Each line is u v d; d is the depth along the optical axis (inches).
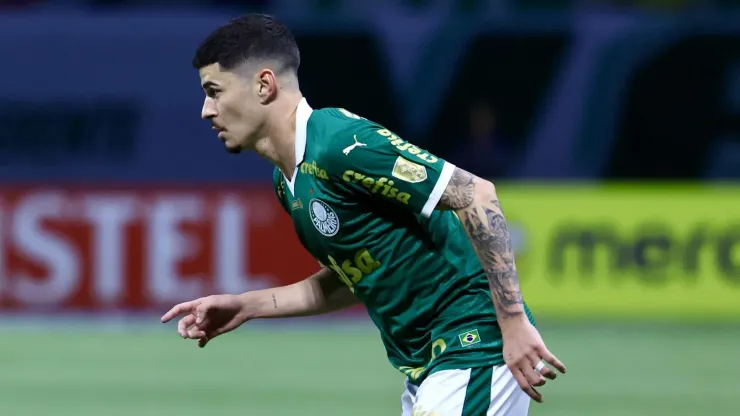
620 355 1652.3
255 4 2370.8
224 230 1956.2
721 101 2347.4
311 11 2357.3
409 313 605.3
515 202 2005.4
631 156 2364.7
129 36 2240.4
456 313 600.1
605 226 1995.6
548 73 2345.0
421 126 2345.0
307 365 1569.9
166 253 1958.7
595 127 2351.1
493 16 2338.8
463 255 601.0
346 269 604.7
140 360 1611.7
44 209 1957.4
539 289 1995.6
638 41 2341.3
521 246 1995.6
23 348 1707.7
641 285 1988.2
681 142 2361.0
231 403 1298.0
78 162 2235.5
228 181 2230.6
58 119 2235.5
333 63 2336.4
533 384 570.9
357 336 1860.2
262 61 583.2
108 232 1961.1
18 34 2233.0
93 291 1961.1
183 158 2234.3
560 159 2354.8
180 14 2256.4
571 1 2434.8
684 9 2470.5
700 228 1988.2
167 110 2236.7
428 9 2396.7
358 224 586.2
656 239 1988.2
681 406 1290.6
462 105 2348.7
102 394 1354.6
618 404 1299.2
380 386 1406.3
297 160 585.9
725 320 1980.8
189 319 656.4
